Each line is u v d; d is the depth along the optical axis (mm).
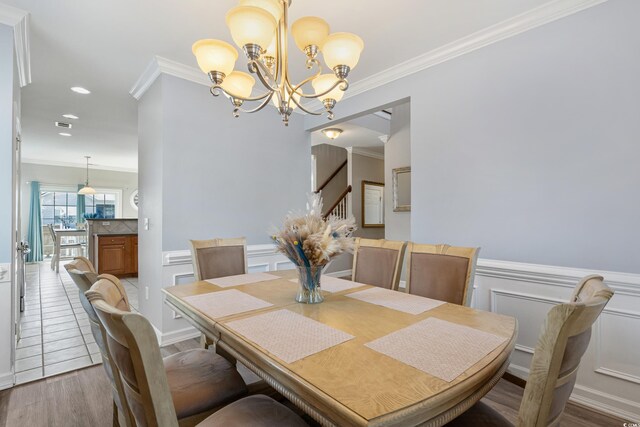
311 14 2090
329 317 1310
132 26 2221
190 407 1188
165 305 2738
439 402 737
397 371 856
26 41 2297
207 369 1381
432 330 1161
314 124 3746
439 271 1834
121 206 8953
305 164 3900
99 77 3021
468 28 2256
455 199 2467
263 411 1076
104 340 981
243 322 1249
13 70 2068
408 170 4566
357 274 2279
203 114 2994
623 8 1776
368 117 4543
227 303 1517
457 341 1058
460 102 2445
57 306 3943
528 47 2113
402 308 1440
